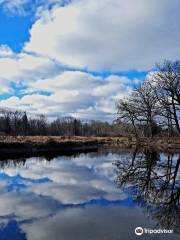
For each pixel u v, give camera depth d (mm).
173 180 18625
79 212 11062
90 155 36875
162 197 13750
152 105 60062
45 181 17828
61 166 25359
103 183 17359
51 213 10930
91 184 16953
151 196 13945
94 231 8992
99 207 11836
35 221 9938
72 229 9188
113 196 13852
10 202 12586
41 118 132875
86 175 20453
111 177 19719
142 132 65812
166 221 10102
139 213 11023
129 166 25828
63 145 44125
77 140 53000
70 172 21828
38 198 13328
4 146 33531
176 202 12789
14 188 15633
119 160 30875
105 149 47750
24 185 16484
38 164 26500
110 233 8891
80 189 15438
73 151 42281
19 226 9438
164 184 17188
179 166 25875
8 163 26641
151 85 54969
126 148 50250
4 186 16156
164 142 52812
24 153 35031
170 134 56656
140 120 62844
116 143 60312
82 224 9672
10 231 8992
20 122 110688
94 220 10086
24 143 36125
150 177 19766
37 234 8719
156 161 29828
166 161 29828
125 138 67812
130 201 12891
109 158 33094
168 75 50062
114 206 12039
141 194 14344
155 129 61125
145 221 10062
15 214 10773
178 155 36531
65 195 14008
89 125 135875
